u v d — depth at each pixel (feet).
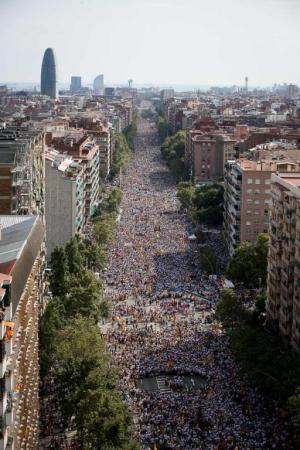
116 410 457.68
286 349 629.10
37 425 491.31
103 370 515.91
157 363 632.79
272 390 538.06
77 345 541.34
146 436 493.36
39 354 578.66
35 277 519.19
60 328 601.62
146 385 593.83
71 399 493.36
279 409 522.06
